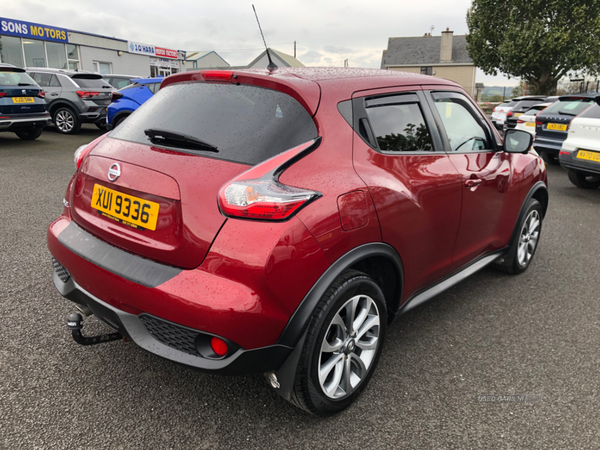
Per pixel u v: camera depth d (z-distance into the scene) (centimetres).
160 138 198
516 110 1455
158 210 179
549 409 217
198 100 210
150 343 179
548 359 259
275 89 199
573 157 676
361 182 195
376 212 199
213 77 214
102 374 228
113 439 188
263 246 164
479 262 317
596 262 415
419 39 5466
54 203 531
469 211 275
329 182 184
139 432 192
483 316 308
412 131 240
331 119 197
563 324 300
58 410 202
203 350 172
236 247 165
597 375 245
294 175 176
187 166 181
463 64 5019
